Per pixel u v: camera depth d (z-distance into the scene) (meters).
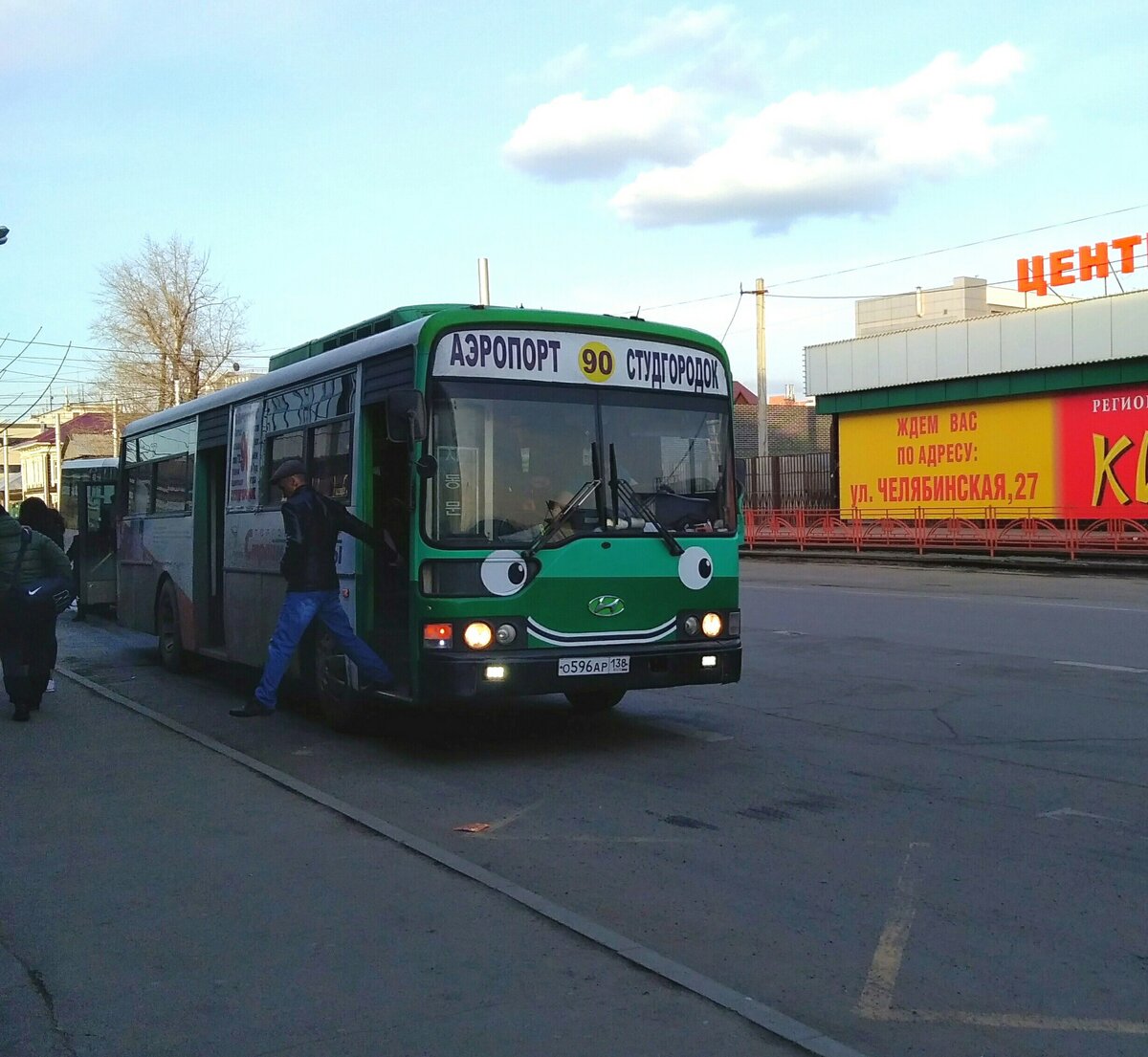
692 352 9.06
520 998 4.43
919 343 36.28
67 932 5.22
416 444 8.06
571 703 10.48
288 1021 4.28
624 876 5.91
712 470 9.05
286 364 11.65
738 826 6.75
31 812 7.25
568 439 8.44
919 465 37.19
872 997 4.45
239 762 8.55
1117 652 13.34
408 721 10.19
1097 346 31.47
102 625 20.03
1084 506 32.50
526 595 8.13
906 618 17.34
